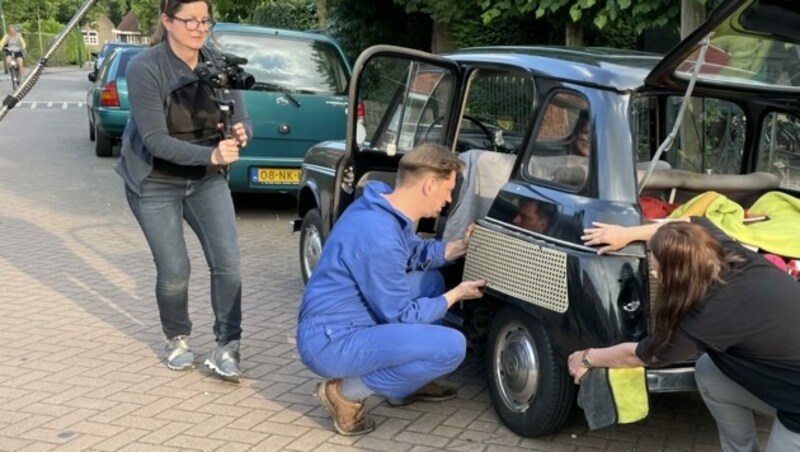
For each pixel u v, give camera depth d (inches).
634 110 144.7
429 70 190.5
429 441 152.3
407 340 142.9
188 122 167.6
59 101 1015.0
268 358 193.8
